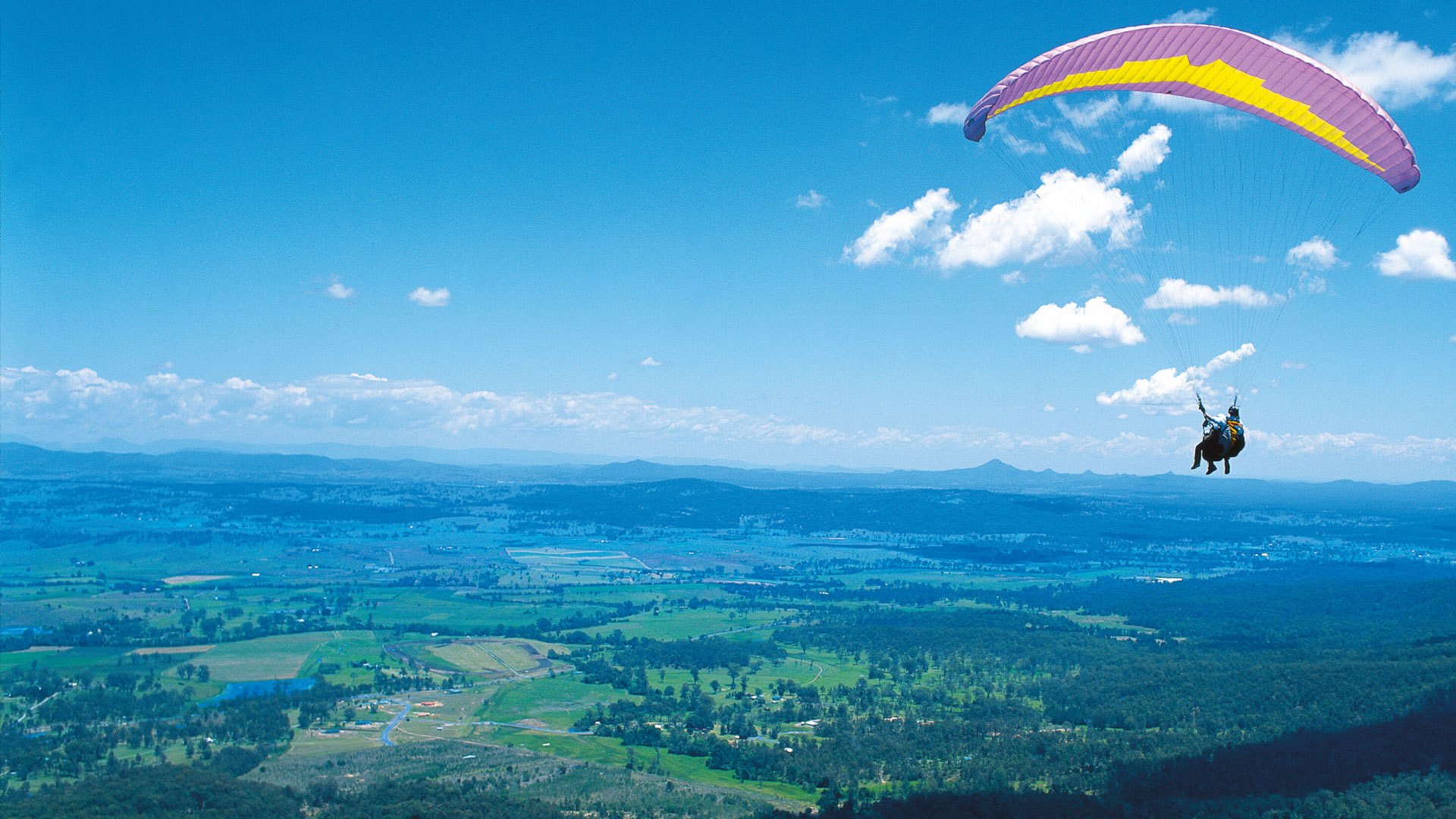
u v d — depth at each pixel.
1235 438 42.06
